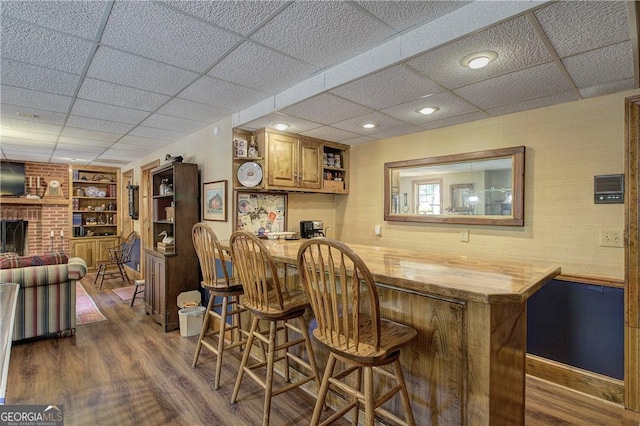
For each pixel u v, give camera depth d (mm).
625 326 2217
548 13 1460
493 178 2982
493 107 2693
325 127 3361
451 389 1545
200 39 1892
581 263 2480
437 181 3391
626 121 2227
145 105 3033
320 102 2596
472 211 3117
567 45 1726
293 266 2439
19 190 6066
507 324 1556
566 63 1925
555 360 2529
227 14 1646
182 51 2029
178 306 3602
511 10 1487
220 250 2404
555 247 2609
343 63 2209
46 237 6375
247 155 3422
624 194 2260
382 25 1782
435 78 2141
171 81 2488
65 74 2338
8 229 5984
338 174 4242
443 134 3334
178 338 3350
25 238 6188
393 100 2545
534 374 2609
